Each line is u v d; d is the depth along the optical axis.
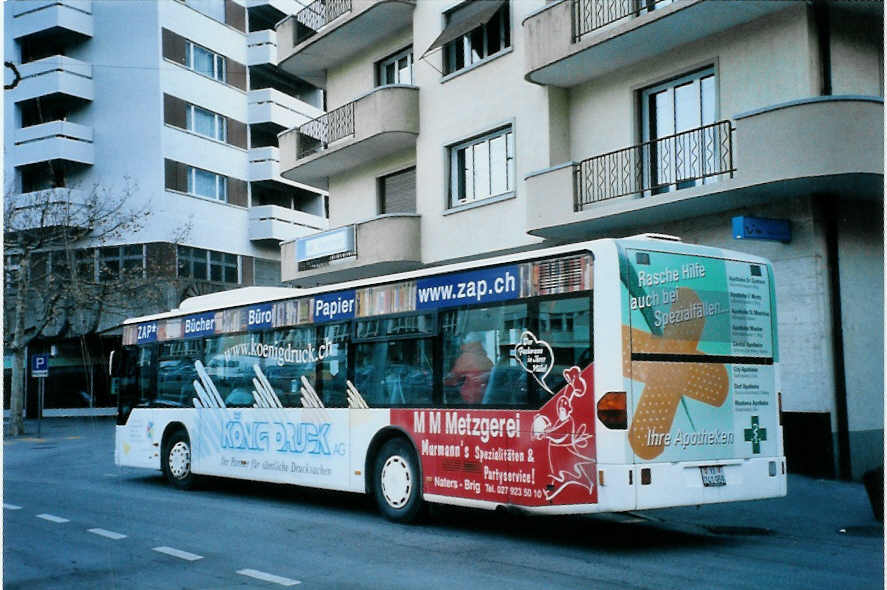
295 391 11.83
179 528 9.93
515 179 18.36
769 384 8.98
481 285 9.34
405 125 20.92
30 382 39.53
